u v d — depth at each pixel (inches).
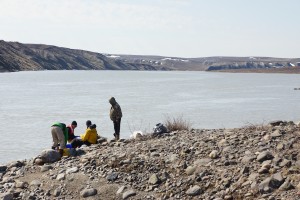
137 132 597.6
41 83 4931.1
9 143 1027.9
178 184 379.6
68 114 1726.1
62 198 391.9
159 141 517.3
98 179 414.6
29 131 1242.0
